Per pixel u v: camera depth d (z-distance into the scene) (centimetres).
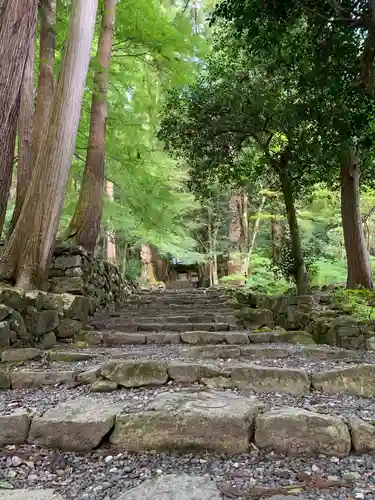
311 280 866
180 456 187
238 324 582
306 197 940
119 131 858
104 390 269
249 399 225
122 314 666
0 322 339
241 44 624
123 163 826
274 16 457
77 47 463
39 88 607
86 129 825
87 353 369
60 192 448
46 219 441
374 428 188
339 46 465
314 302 539
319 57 483
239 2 453
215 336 455
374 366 264
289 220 673
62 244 564
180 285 1911
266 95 631
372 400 242
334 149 550
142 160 837
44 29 610
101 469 176
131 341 459
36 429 201
